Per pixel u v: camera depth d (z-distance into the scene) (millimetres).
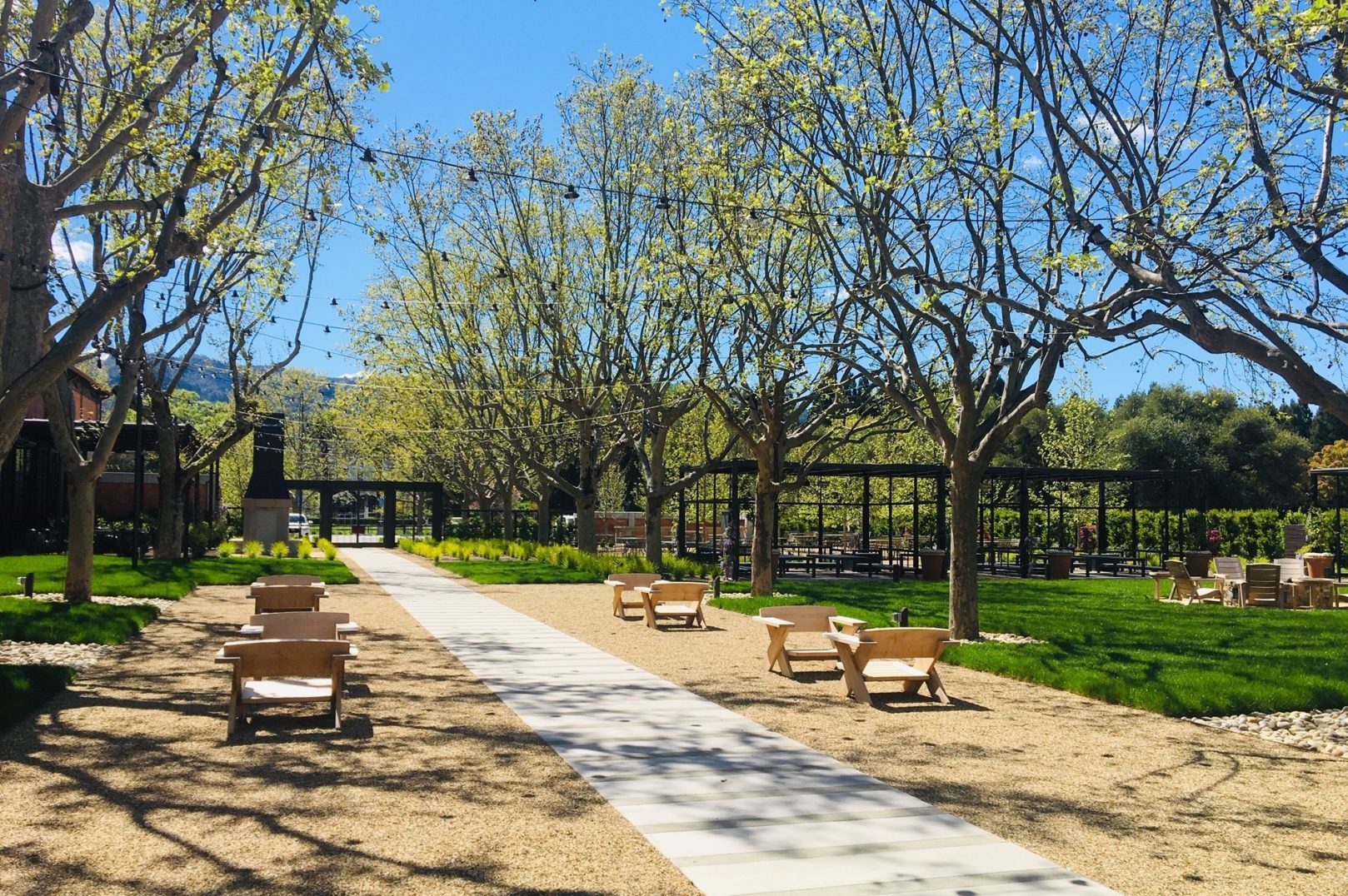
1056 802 6836
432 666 12125
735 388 22578
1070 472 30422
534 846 5711
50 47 10570
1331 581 20719
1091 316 9180
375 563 35875
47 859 5324
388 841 5723
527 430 33031
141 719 8781
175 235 13453
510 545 38344
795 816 6391
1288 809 6770
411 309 33719
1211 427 54125
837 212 16609
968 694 10820
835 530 49875
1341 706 10289
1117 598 22219
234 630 14664
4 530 29016
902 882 5293
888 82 14234
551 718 9195
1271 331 7449
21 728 8352
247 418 27453
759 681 11406
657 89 26641
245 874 5160
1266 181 9047
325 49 14828
